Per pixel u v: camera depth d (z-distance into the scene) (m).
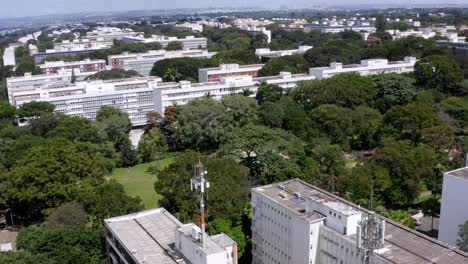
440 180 150.50
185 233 90.56
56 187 142.50
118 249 99.94
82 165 154.00
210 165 142.62
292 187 121.62
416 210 148.25
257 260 123.75
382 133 198.50
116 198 126.81
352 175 144.00
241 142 169.62
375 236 79.81
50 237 108.81
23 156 161.50
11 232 147.38
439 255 87.94
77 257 105.44
